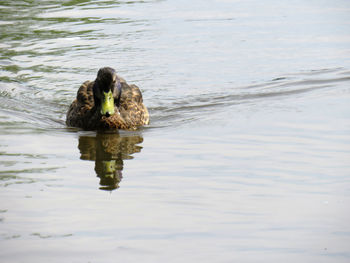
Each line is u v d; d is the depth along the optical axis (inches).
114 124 572.7
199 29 919.0
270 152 471.5
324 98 637.3
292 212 355.6
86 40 863.1
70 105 633.0
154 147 498.9
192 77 718.5
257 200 374.9
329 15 1007.6
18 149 490.0
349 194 381.4
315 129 529.7
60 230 330.0
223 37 877.2
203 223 340.8
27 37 881.5
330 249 307.6
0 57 795.4
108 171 436.1
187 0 1137.4
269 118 573.6
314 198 376.8
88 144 514.9
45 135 542.6
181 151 482.9
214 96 660.7
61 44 848.3
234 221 343.9
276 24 949.8
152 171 434.6
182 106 634.8
